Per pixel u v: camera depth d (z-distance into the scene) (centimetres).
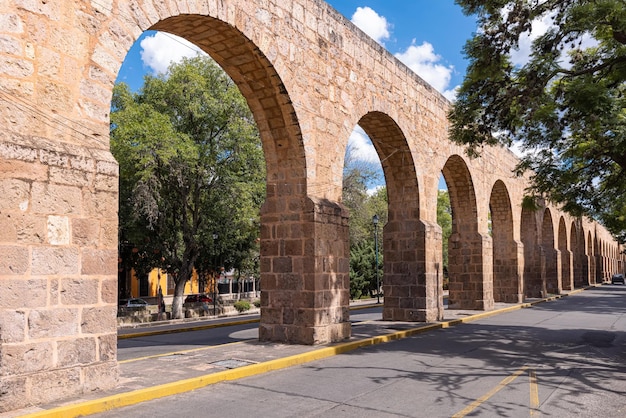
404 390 814
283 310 1207
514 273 2803
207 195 2620
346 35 1404
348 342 1232
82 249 714
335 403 732
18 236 648
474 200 2291
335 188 1310
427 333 1541
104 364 732
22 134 674
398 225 1773
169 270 2856
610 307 2689
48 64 710
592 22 1164
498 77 1332
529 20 1226
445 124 2000
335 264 1246
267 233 1241
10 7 679
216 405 711
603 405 738
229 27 1021
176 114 2545
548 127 1348
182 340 1455
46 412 614
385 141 1720
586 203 1648
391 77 1622
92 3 768
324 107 1288
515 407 723
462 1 1249
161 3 871
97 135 760
